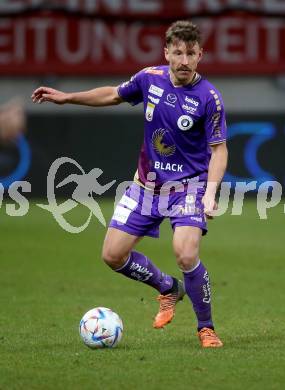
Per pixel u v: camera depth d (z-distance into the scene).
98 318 23.22
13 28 68.25
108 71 68.31
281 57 68.31
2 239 47.78
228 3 67.88
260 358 22.00
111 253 24.56
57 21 68.25
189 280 23.34
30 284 35.25
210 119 23.39
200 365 21.27
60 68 68.44
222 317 28.52
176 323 27.55
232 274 37.69
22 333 25.75
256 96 68.75
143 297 32.62
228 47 68.19
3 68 68.25
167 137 23.81
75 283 35.59
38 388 19.33
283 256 42.62
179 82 23.47
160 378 20.11
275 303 31.20
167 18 67.50
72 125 65.06
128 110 65.69
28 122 64.81
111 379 20.02
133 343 24.06
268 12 67.44
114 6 68.00
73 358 22.02
